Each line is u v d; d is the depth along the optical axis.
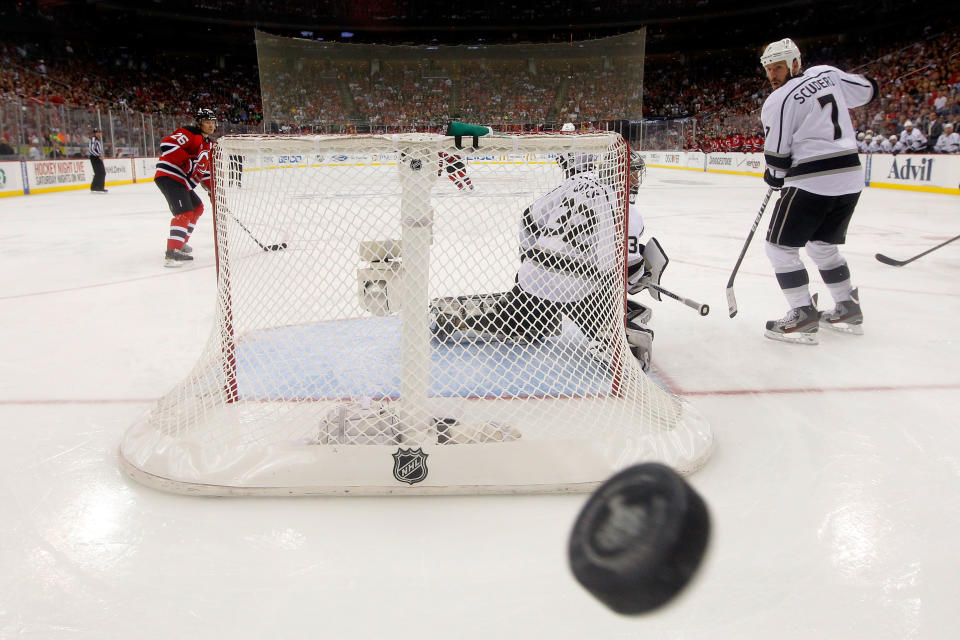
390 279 1.79
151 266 5.54
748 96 28.69
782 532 1.62
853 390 2.65
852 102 3.27
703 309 2.78
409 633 1.28
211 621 1.31
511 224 1.97
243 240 1.94
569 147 1.84
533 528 1.63
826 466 1.98
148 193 13.59
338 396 1.91
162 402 2.08
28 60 24.25
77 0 24.81
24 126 13.25
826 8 27.08
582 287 2.07
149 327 3.63
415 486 1.76
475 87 29.33
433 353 2.12
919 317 3.83
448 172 1.85
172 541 1.57
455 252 1.97
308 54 28.22
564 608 1.35
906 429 2.27
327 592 1.40
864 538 1.60
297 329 1.95
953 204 10.01
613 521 0.49
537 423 1.87
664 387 2.69
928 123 12.55
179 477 1.78
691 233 7.51
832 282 3.44
